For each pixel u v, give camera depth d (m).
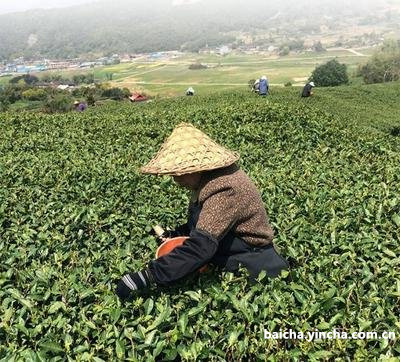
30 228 2.35
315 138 4.89
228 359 1.37
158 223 2.37
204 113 6.34
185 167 1.54
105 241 2.14
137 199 2.77
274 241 2.04
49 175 3.29
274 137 4.89
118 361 1.32
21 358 1.30
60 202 2.70
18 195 2.89
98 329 1.46
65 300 1.61
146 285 1.55
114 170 3.41
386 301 1.55
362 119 11.98
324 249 1.94
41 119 6.55
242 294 1.58
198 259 1.51
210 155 1.57
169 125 5.62
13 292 1.61
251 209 1.59
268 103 6.60
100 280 1.79
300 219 2.25
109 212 2.53
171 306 1.61
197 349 1.32
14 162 3.77
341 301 1.52
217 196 1.55
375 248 1.92
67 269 1.88
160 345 1.33
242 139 4.79
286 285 1.62
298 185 2.96
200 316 1.50
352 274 1.75
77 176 3.31
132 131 5.29
